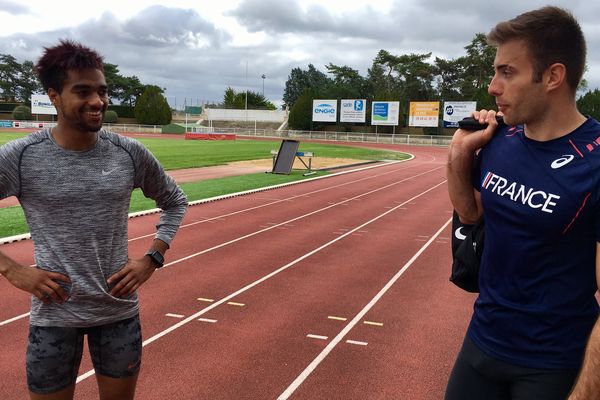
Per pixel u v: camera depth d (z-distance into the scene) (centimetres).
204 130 6725
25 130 5741
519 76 168
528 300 174
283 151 2178
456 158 203
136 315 240
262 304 582
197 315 542
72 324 220
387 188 1789
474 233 204
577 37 164
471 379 194
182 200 264
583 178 160
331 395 381
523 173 174
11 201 1251
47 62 208
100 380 239
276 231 1003
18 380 391
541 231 167
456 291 648
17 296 576
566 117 169
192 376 405
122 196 230
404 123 6669
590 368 144
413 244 923
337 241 932
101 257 224
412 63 7988
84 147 221
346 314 557
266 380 402
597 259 159
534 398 173
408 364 438
